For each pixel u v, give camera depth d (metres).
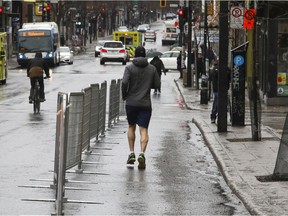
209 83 74.62
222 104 43.53
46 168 30.59
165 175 29.86
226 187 27.38
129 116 31.73
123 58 151.00
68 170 30.23
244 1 67.62
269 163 31.77
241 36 89.62
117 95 50.62
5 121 49.81
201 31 112.31
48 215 22.22
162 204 24.14
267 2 66.94
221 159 32.81
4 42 93.56
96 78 104.75
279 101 67.56
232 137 41.25
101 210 23.09
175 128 48.50
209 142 38.94
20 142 38.66
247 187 26.20
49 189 26.25
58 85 89.19
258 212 22.00
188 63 93.12
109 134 43.47
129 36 183.88
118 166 31.81
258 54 74.75
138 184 27.67
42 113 56.12
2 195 25.05
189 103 69.75
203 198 25.27
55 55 139.88
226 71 43.34
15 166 30.98
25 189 26.16
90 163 32.44
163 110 63.72
